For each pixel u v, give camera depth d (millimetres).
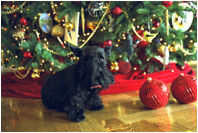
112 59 2293
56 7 2201
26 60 2285
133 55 2527
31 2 2523
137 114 1398
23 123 1298
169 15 2178
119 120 1300
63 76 1420
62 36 2262
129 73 2600
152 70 2609
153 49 2514
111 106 1620
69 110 1341
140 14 2023
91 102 1456
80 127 1208
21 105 1726
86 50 1162
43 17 2078
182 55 2684
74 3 2037
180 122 1220
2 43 2361
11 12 2281
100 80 1124
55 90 1456
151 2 2080
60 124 1270
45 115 1457
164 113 1390
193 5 2516
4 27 2459
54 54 2293
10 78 2508
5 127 1229
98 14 1947
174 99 1718
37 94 2016
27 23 2363
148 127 1164
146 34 2105
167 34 2162
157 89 1408
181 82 1513
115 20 2203
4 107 1673
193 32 2588
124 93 2049
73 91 1281
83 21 1965
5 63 2641
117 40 2447
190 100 1503
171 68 2797
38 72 2285
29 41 2035
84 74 1157
